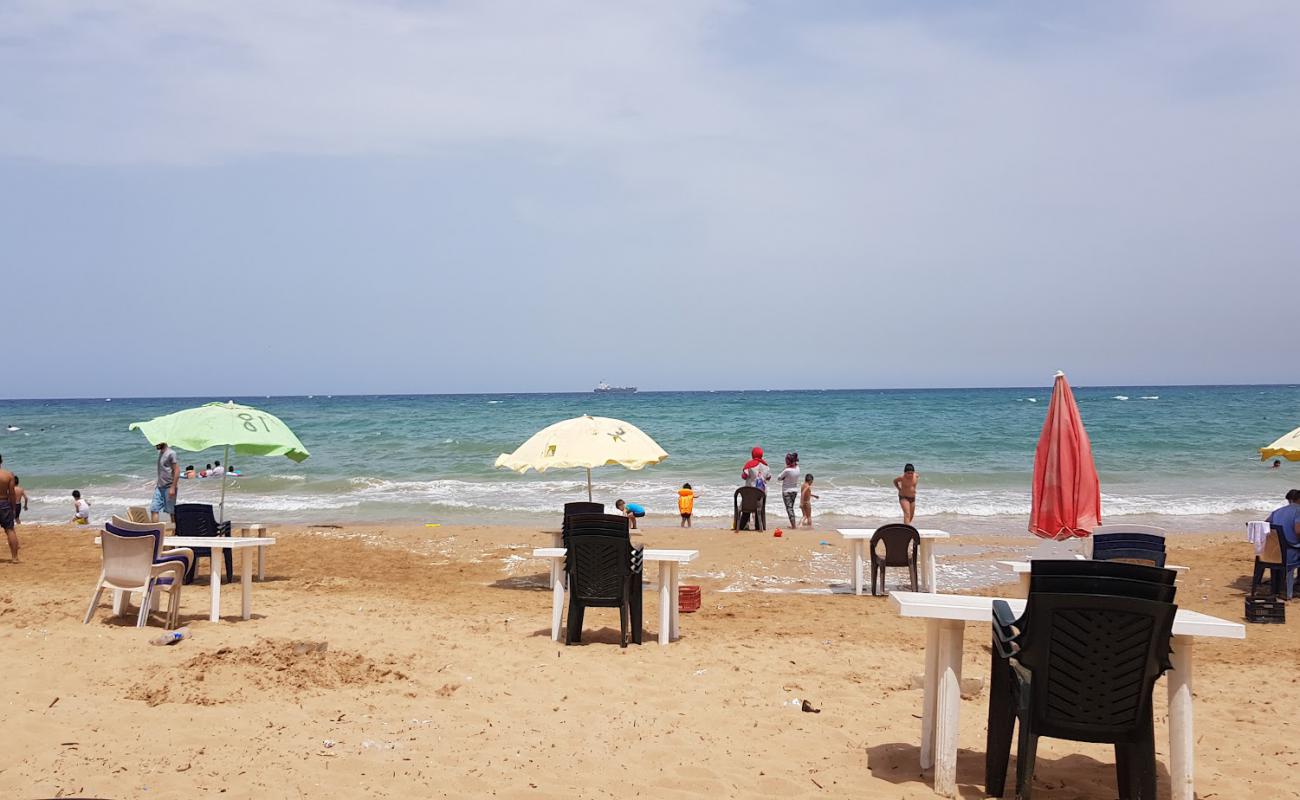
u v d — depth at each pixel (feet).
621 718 19.52
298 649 24.63
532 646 27.27
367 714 19.34
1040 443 29.14
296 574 45.68
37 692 20.01
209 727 17.97
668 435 152.66
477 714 19.62
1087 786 15.60
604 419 38.81
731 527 65.92
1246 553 52.39
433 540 58.08
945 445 133.18
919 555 51.98
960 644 15.10
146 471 109.29
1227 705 21.58
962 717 19.97
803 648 27.99
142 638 25.75
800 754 17.24
